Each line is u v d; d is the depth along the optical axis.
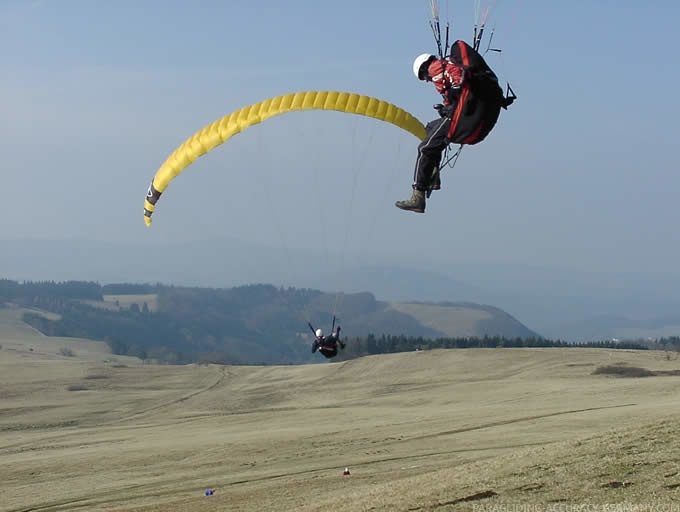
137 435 60.19
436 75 12.48
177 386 115.50
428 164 12.95
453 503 17.98
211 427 61.53
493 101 12.15
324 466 35.59
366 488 24.86
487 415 51.81
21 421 85.56
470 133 12.35
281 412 68.19
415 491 20.14
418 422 50.53
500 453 34.44
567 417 46.62
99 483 37.94
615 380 77.94
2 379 115.06
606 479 17.75
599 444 21.20
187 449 45.50
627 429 22.77
